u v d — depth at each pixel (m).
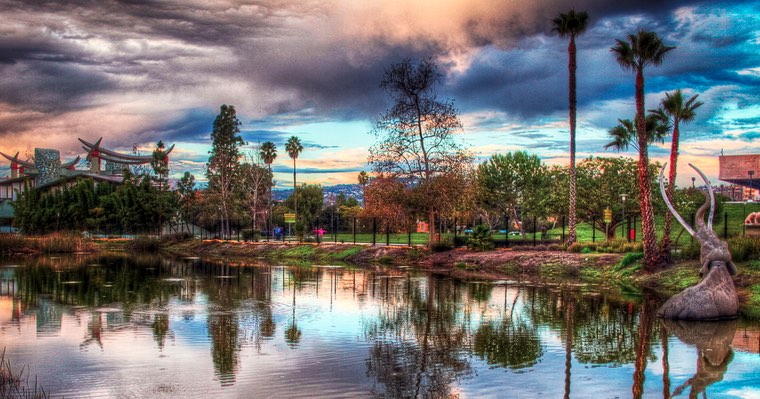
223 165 84.50
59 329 16.50
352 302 21.88
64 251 58.44
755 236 27.45
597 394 10.59
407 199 42.16
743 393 10.67
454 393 10.65
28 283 28.55
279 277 31.70
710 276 18.14
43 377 11.65
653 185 45.53
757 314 18.53
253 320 18.03
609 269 30.12
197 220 99.88
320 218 96.94
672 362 12.80
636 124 28.78
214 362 12.84
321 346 14.42
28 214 86.12
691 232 19.03
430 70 41.94
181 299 22.77
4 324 17.30
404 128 42.44
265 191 92.50
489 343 14.75
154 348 14.20
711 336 15.43
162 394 10.58
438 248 42.62
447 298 22.81
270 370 12.19
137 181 91.75
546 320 17.91
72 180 95.94
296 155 91.12
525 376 11.73
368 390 10.82
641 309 19.92
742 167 77.31
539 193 62.75
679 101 27.98
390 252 44.28
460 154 42.19
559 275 31.50
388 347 14.29
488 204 66.69
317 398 10.35
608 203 46.09
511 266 35.06
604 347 14.23
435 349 14.06
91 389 10.86
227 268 38.38
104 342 14.83
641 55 27.38
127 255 54.12
